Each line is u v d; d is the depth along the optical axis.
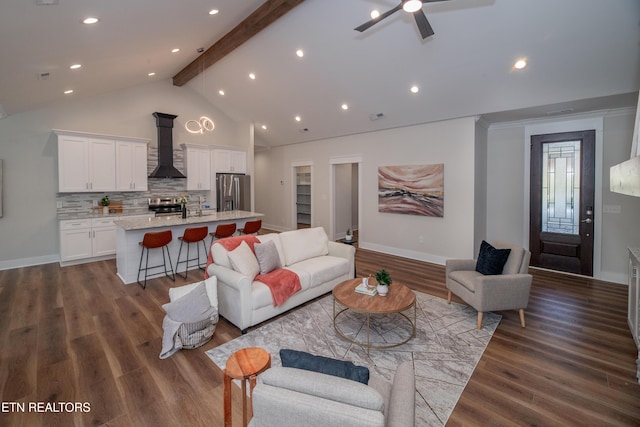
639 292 2.59
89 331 3.01
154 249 4.69
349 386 1.16
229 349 2.71
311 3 3.92
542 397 2.12
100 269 5.09
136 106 6.52
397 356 2.63
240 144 8.14
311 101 6.12
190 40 4.54
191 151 7.07
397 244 6.23
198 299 2.82
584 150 4.66
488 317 3.36
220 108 7.85
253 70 5.79
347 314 3.43
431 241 5.69
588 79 3.66
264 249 3.49
